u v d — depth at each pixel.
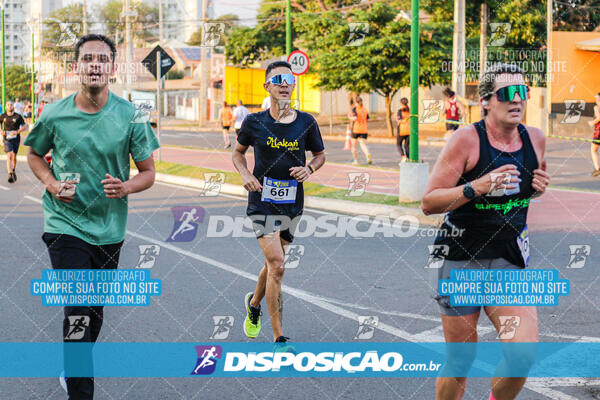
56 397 3.85
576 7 30.92
